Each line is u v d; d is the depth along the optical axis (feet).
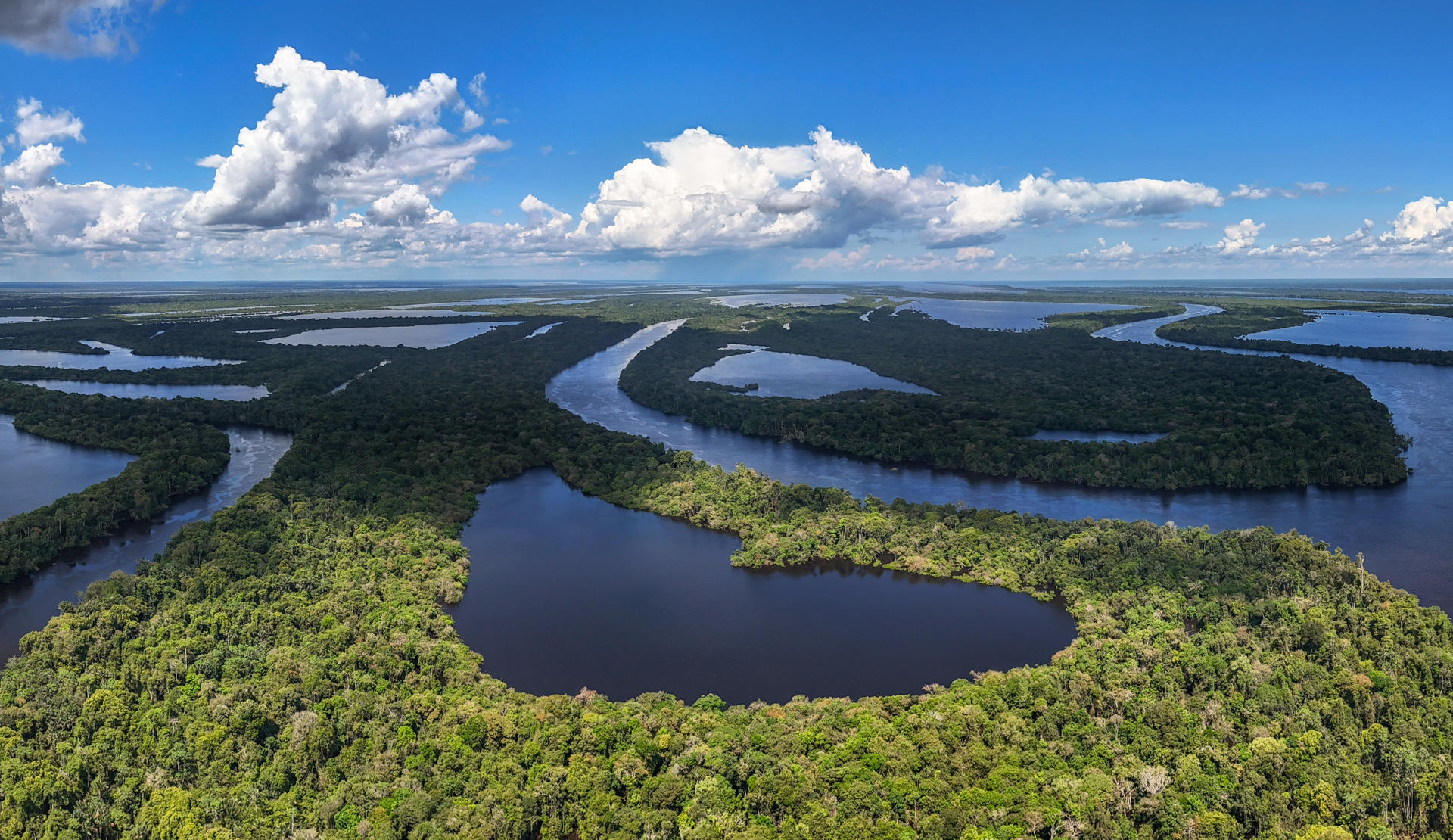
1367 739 316.81
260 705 335.47
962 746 316.40
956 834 271.49
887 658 420.77
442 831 274.36
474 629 449.89
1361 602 431.02
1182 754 312.29
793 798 284.61
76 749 316.60
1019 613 468.34
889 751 309.22
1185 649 384.06
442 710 344.69
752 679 402.93
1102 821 274.36
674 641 438.81
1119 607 452.35
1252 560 485.15
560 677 404.36
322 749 315.99
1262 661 371.97
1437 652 365.20
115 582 459.73
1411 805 287.07
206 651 391.45
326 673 364.38
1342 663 368.07
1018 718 333.01
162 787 300.20
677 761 305.12
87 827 286.05
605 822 279.90
